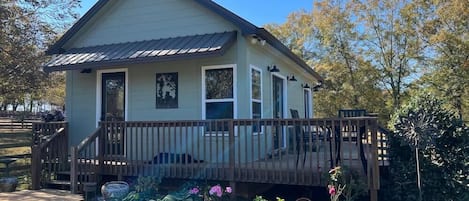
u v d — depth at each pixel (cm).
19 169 978
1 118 3272
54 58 915
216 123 689
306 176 627
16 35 1316
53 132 861
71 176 717
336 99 2250
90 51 905
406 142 606
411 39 2089
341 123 607
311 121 629
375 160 575
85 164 744
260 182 657
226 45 741
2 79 1341
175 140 719
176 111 848
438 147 630
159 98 867
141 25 914
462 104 1802
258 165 662
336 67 2261
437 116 631
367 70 2194
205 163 696
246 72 789
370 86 2188
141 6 917
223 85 808
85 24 953
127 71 905
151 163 734
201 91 827
